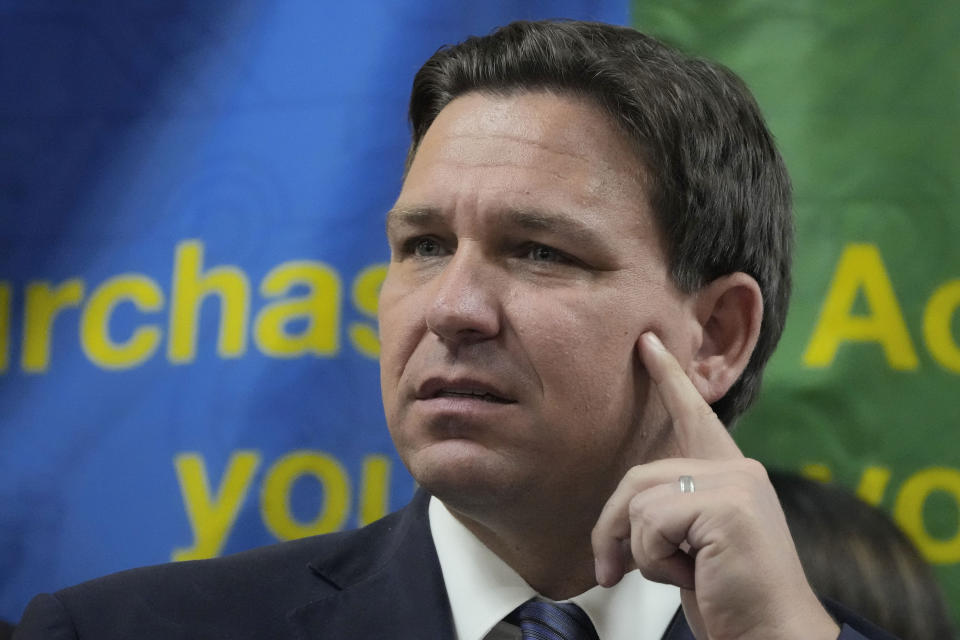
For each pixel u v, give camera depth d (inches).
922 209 307.1
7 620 320.2
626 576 203.2
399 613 198.5
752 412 306.7
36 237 332.8
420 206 194.4
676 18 319.6
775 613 181.3
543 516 193.8
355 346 319.0
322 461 316.5
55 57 338.6
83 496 322.3
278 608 201.6
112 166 333.1
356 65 327.9
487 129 196.5
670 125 203.5
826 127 311.1
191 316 324.8
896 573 275.1
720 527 183.0
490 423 185.3
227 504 317.4
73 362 327.9
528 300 187.9
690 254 205.6
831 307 307.0
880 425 303.9
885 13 311.6
